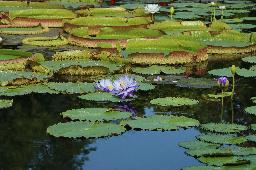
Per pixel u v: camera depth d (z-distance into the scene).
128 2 18.33
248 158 4.24
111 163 4.36
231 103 6.13
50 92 6.40
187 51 8.78
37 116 5.58
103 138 4.91
